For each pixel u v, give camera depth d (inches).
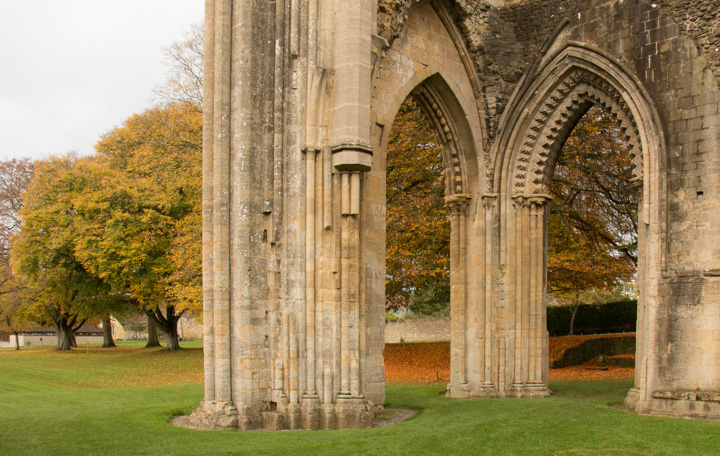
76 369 1119.0
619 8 631.2
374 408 554.3
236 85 523.8
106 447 405.4
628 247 997.8
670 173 579.8
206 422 498.3
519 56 707.4
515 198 699.4
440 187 940.0
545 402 615.8
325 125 520.4
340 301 506.6
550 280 975.6
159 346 1877.5
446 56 687.1
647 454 402.3
